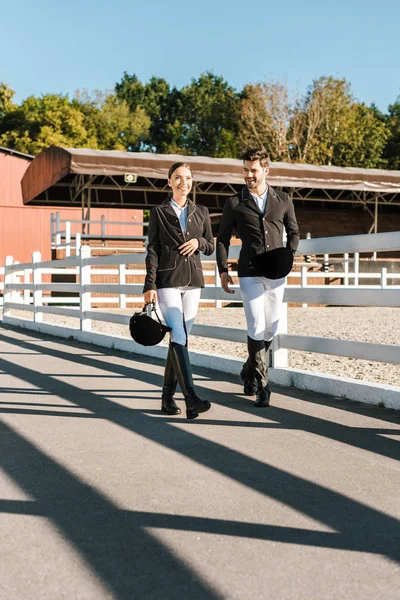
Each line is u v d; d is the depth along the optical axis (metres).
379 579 2.25
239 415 4.74
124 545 2.53
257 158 4.92
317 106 49.12
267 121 48.97
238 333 6.51
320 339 5.64
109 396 5.52
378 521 2.78
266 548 2.50
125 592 2.17
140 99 87.56
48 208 30.70
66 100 69.19
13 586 2.22
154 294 4.70
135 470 3.48
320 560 2.39
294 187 22.98
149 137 79.62
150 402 5.27
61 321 14.03
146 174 19.94
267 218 4.96
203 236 4.89
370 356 5.17
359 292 5.35
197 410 4.59
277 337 6.09
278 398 5.34
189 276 4.76
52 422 4.59
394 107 64.31
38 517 2.83
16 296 16.41
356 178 22.22
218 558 2.41
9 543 2.56
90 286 9.80
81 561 2.40
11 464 3.61
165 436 4.18
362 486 3.22
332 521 2.77
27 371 6.87
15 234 30.25
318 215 27.23
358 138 51.19
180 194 4.76
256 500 3.03
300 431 4.27
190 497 3.07
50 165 21.12
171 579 2.26
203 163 20.42
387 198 26.38
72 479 3.34
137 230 31.17
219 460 3.65
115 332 11.25
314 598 2.12
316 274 19.27
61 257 22.39
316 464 3.57
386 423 4.46
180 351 4.67
